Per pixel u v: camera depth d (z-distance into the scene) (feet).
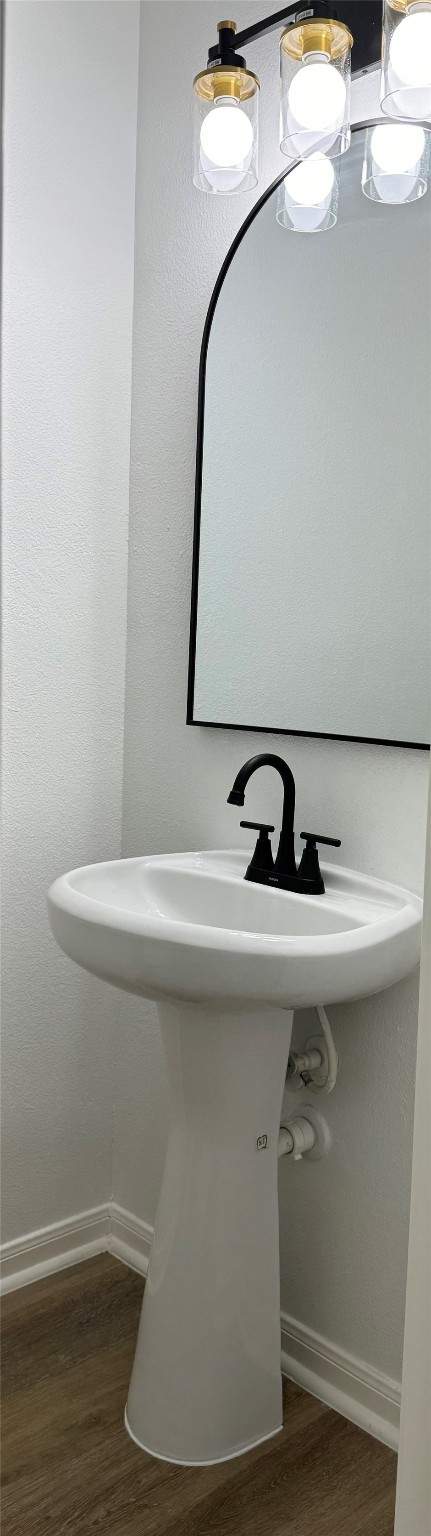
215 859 5.51
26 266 5.68
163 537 6.14
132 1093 6.60
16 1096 6.16
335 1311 5.32
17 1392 5.34
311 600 5.12
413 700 4.66
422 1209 3.17
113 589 6.35
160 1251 4.97
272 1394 5.07
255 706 5.46
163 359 6.10
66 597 6.08
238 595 5.52
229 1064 4.58
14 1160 6.21
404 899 4.62
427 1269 3.16
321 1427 5.16
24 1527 4.50
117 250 6.18
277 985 3.93
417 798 4.73
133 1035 6.55
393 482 4.71
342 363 4.92
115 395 6.25
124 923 4.14
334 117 4.41
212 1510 4.63
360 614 4.88
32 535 5.86
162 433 6.12
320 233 4.99
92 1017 6.53
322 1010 5.06
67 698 6.16
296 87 4.41
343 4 4.87
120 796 6.56
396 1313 5.00
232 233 5.60
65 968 6.32
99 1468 4.84
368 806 4.96
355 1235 5.18
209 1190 4.78
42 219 5.74
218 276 5.57
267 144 5.40
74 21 5.80
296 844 5.33
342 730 5.00
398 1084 4.92
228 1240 4.80
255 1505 4.66
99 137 6.01
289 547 5.22
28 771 6.00
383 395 4.74
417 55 4.01
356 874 4.92
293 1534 4.52
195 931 3.97
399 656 4.71
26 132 5.60
